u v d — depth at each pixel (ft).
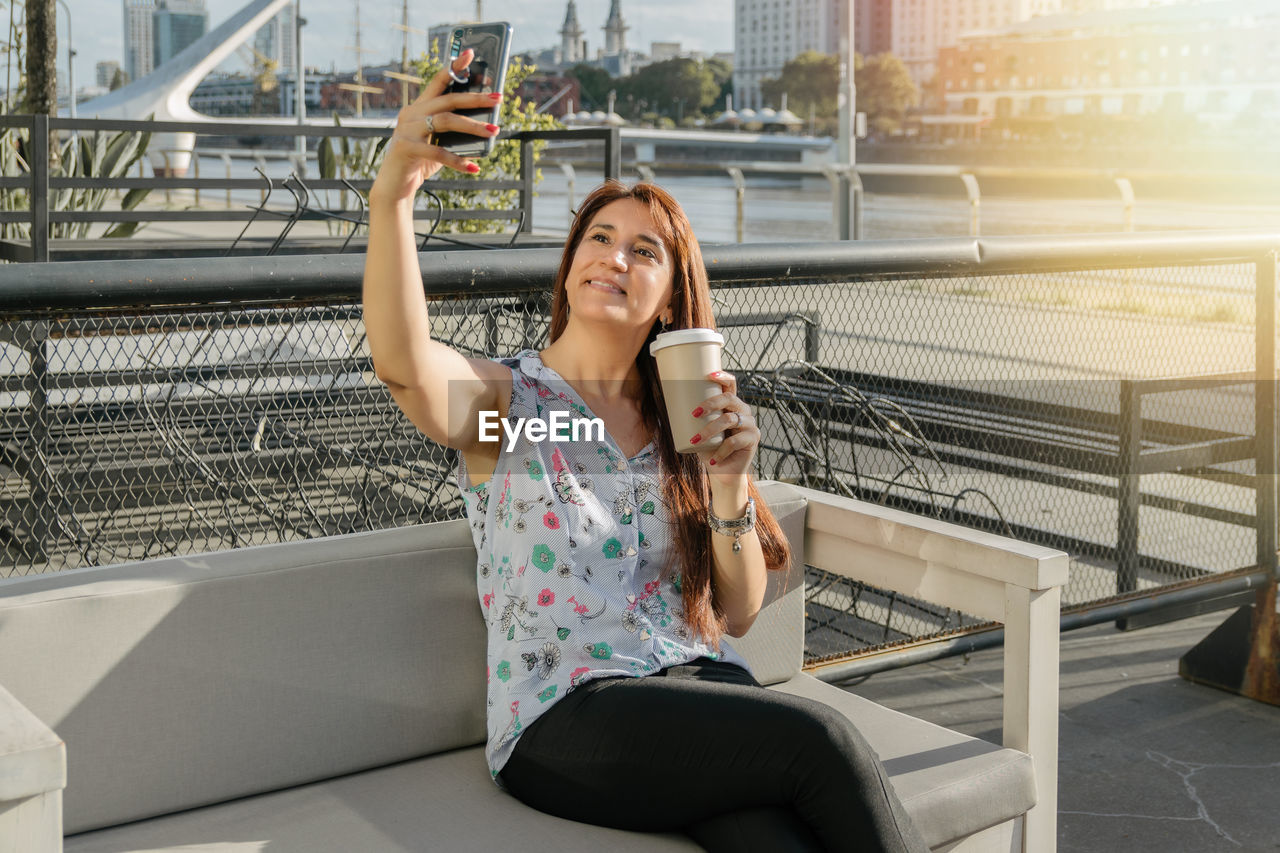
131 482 9.18
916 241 9.08
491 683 5.93
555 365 6.41
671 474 6.25
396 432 8.98
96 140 29.01
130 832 5.50
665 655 5.93
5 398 8.48
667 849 5.40
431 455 9.09
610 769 5.44
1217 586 11.11
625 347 6.30
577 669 5.72
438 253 7.32
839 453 12.59
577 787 5.55
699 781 5.28
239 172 107.86
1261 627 10.82
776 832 5.12
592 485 6.03
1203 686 11.24
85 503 9.18
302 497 9.18
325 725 6.07
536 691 5.74
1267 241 11.03
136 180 18.62
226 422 8.98
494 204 29.84
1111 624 12.98
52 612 5.37
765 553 6.64
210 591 5.74
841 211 50.65
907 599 12.94
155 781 5.63
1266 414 11.41
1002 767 6.36
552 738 5.61
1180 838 8.41
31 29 29.86
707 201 114.01
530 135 24.17
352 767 6.16
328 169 30.60
